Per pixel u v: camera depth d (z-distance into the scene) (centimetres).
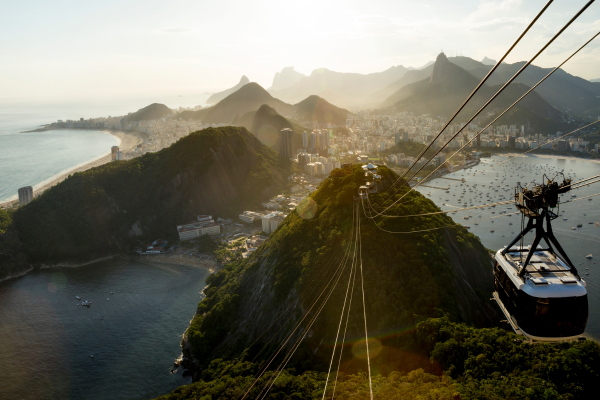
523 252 2702
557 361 5212
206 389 7194
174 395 7244
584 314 2338
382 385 5700
